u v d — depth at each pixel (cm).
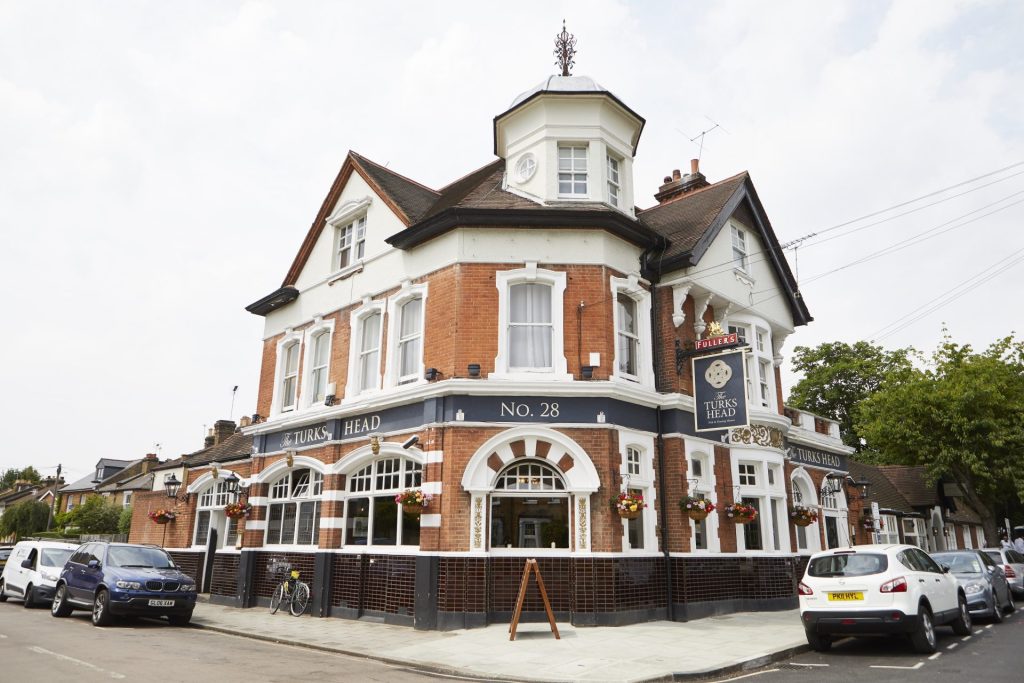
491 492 1374
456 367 1451
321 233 2034
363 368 1764
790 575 1773
